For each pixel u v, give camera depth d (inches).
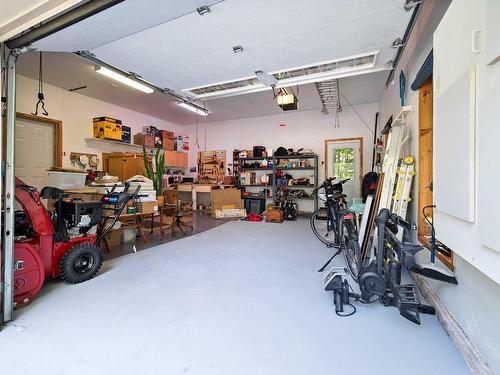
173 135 327.0
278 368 56.2
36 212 94.8
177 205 225.0
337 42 105.4
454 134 52.6
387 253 88.0
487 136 41.1
